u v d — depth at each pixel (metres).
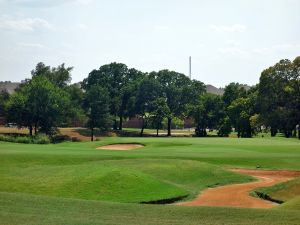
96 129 119.12
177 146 60.66
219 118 121.44
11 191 25.81
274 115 94.19
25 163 35.78
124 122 158.88
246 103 110.44
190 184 31.88
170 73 130.25
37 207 19.34
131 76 137.38
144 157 43.03
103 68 136.38
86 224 16.45
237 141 71.00
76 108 111.00
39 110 100.50
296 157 45.53
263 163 42.41
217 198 27.98
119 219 17.59
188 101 127.75
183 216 18.38
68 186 26.83
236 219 17.73
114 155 43.56
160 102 119.69
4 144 61.53
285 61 94.94
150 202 25.41
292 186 28.81
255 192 29.52
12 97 102.12
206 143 65.56
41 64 127.94
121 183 27.72
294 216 18.14
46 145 61.12
